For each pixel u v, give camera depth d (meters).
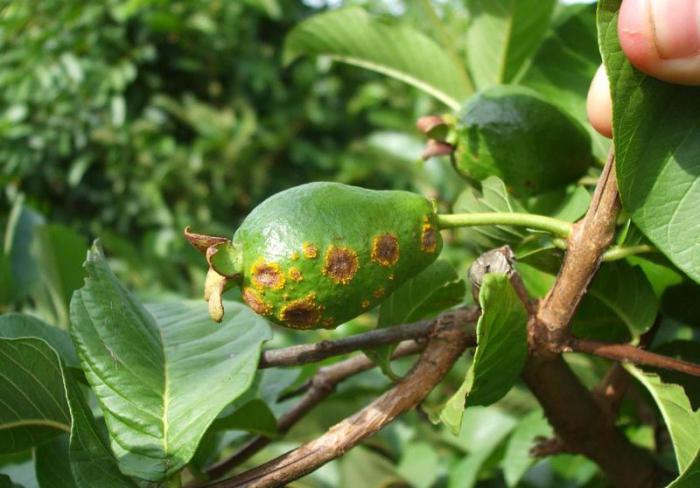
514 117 0.31
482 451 0.45
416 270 0.27
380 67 0.42
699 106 0.25
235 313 0.30
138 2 1.08
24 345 0.26
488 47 0.39
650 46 0.23
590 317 0.31
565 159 0.32
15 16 1.09
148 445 0.26
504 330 0.26
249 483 0.26
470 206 0.32
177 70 1.26
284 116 1.30
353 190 0.26
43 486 0.29
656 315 0.30
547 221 0.27
